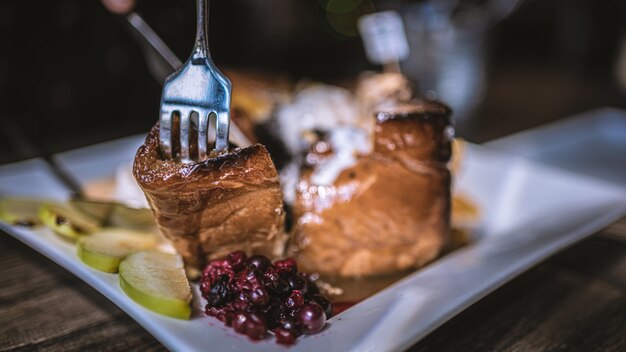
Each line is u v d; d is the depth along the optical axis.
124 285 0.29
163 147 0.30
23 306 0.32
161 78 0.41
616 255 0.39
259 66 0.81
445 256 0.38
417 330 0.28
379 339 0.28
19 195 0.41
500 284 0.32
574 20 1.12
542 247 0.36
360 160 0.36
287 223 0.35
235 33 0.84
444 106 0.36
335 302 0.33
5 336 0.30
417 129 0.34
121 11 0.38
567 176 0.46
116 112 0.72
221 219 0.31
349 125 0.40
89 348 0.29
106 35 0.70
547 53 1.21
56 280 0.34
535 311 0.33
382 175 0.35
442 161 0.35
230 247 0.33
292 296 0.29
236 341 0.27
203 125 0.29
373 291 0.35
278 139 0.41
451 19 0.64
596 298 0.34
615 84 0.96
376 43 0.48
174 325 0.28
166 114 0.30
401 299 0.31
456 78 0.66
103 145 0.49
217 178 0.29
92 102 0.71
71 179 0.44
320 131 0.39
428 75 0.65
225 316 0.28
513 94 0.88
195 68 0.29
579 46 1.12
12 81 0.66
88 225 0.35
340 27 0.97
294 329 0.28
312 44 0.97
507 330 0.31
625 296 0.35
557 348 0.30
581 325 0.32
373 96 0.44
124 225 0.35
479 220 0.43
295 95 0.45
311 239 0.35
